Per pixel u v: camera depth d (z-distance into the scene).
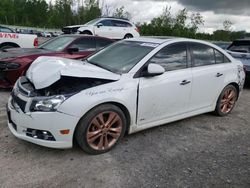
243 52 8.73
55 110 3.32
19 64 6.44
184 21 29.33
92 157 3.68
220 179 3.36
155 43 4.50
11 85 6.52
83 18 35.41
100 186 3.09
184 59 4.66
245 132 4.91
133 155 3.80
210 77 5.00
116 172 3.37
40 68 3.88
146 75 4.03
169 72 4.38
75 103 3.39
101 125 3.70
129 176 3.31
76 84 3.57
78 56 7.34
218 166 3.66
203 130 4.87
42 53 6.96
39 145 3.81
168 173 3.42
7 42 10.02
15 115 3.54
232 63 5.54
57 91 3.48
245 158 3.92
